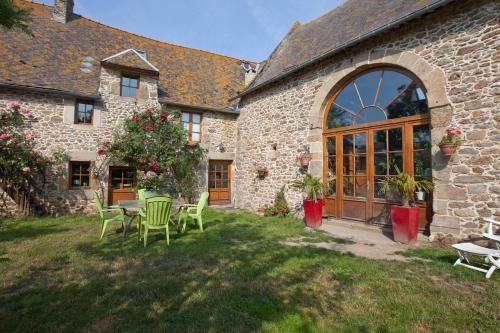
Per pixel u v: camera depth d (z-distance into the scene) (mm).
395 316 2123
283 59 8500
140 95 8141
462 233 4090
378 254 3801
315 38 7824
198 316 2107
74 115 7387
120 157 7488
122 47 9609
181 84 9672
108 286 2662
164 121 7973
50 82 7090
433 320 2068
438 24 4512
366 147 5699
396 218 4473
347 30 6531
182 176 8555
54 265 3252
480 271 3006
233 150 9797
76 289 2594
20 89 6684
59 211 7113
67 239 4547
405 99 5086
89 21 9836
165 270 3105
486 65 3992
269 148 8031
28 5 8906
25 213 6668
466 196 4086
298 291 2553
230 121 9805
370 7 6656
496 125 3865
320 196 6328
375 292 2537
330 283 2734
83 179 7594
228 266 3219
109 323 2029
